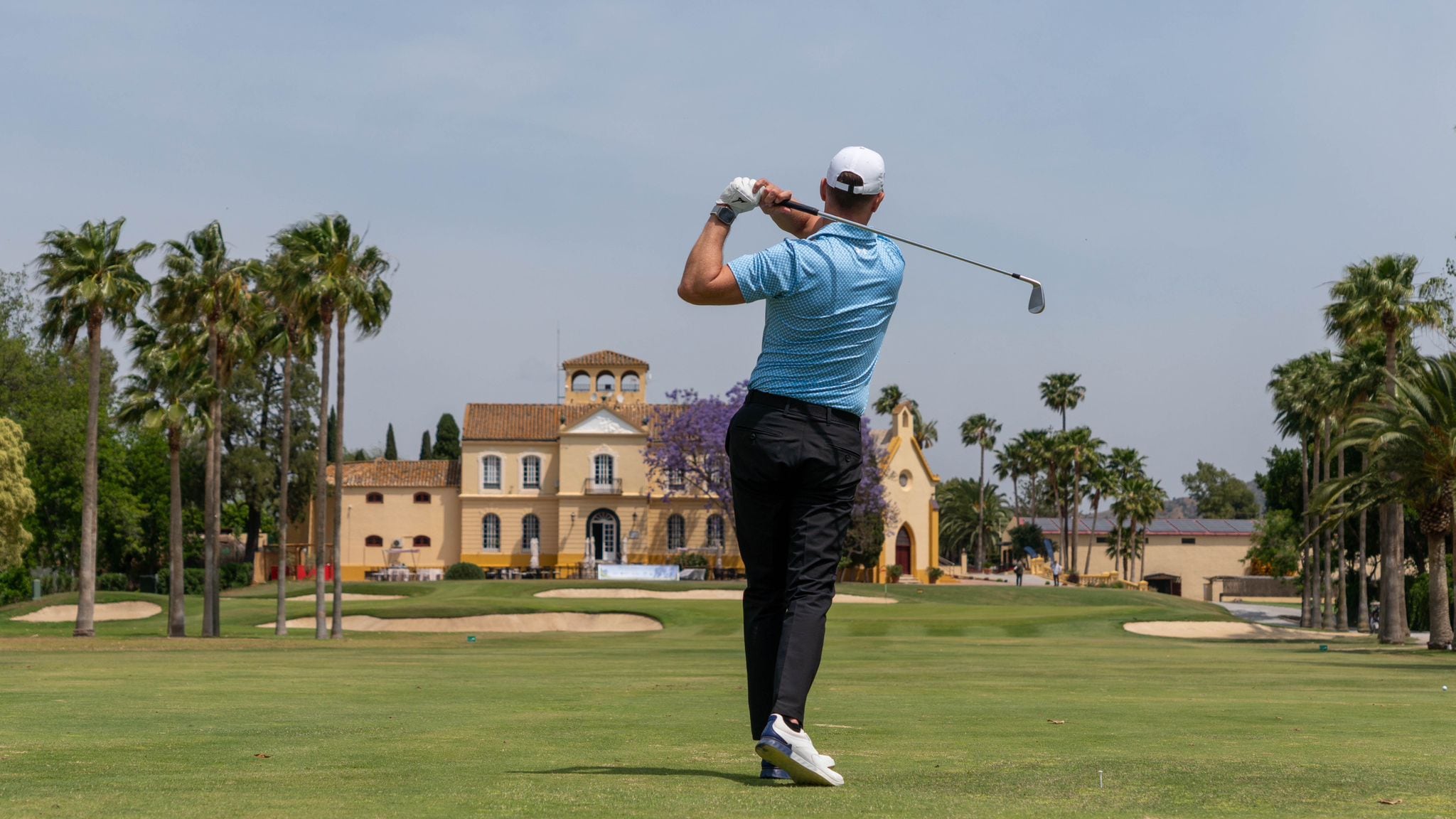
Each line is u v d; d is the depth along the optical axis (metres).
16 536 51.88
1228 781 4.88
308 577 78.62
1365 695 13.37
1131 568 97.69
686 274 4.74
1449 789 4.66
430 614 47.00
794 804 4.09
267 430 76.38
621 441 77.88
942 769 5.38
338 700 11.70
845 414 4.86
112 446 68.25
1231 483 150.38
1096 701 11.85
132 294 38.09
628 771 5.18
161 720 8.78
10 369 64.19
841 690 14.04
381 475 79.19
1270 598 99.94
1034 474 96.12
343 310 36.84
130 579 75.00
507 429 79.25
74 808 3.98
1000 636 42.75
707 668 20.11
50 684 14.80
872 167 4.95
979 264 5.21
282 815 3.80
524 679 16.44
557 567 77.12
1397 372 45.16
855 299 4.80
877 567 77.81
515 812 3.87
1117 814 3.96
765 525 4.93
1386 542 44.66
